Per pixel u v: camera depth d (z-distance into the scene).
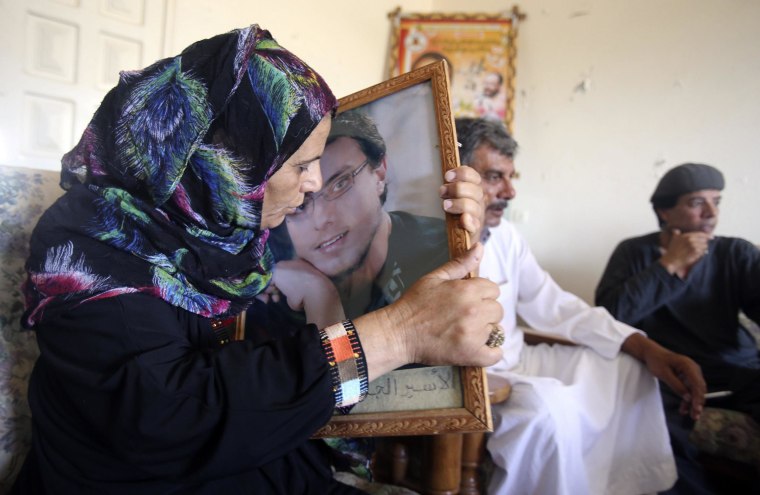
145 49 2.03
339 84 2.66
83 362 0.59
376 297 0.78
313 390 0.59
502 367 1.55
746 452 1.52
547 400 1.23
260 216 0.69
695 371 1.34
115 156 0.64
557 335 1.66
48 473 0.62
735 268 1.87
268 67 0.64
